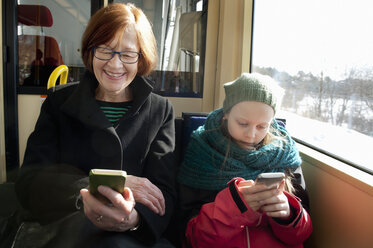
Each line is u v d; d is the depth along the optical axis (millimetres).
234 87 1157
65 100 1248
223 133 1260
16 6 2451
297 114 1687
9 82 2496
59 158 1202
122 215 864
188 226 1127
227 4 2299
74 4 2479
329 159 1338
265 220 1131
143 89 1224
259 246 1064
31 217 979
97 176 807
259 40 2150
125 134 1209
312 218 1387
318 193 1332
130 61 1123
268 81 1131
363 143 1138
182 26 2484
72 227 965
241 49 2264
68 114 1176
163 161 1221
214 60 2514
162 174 1195
